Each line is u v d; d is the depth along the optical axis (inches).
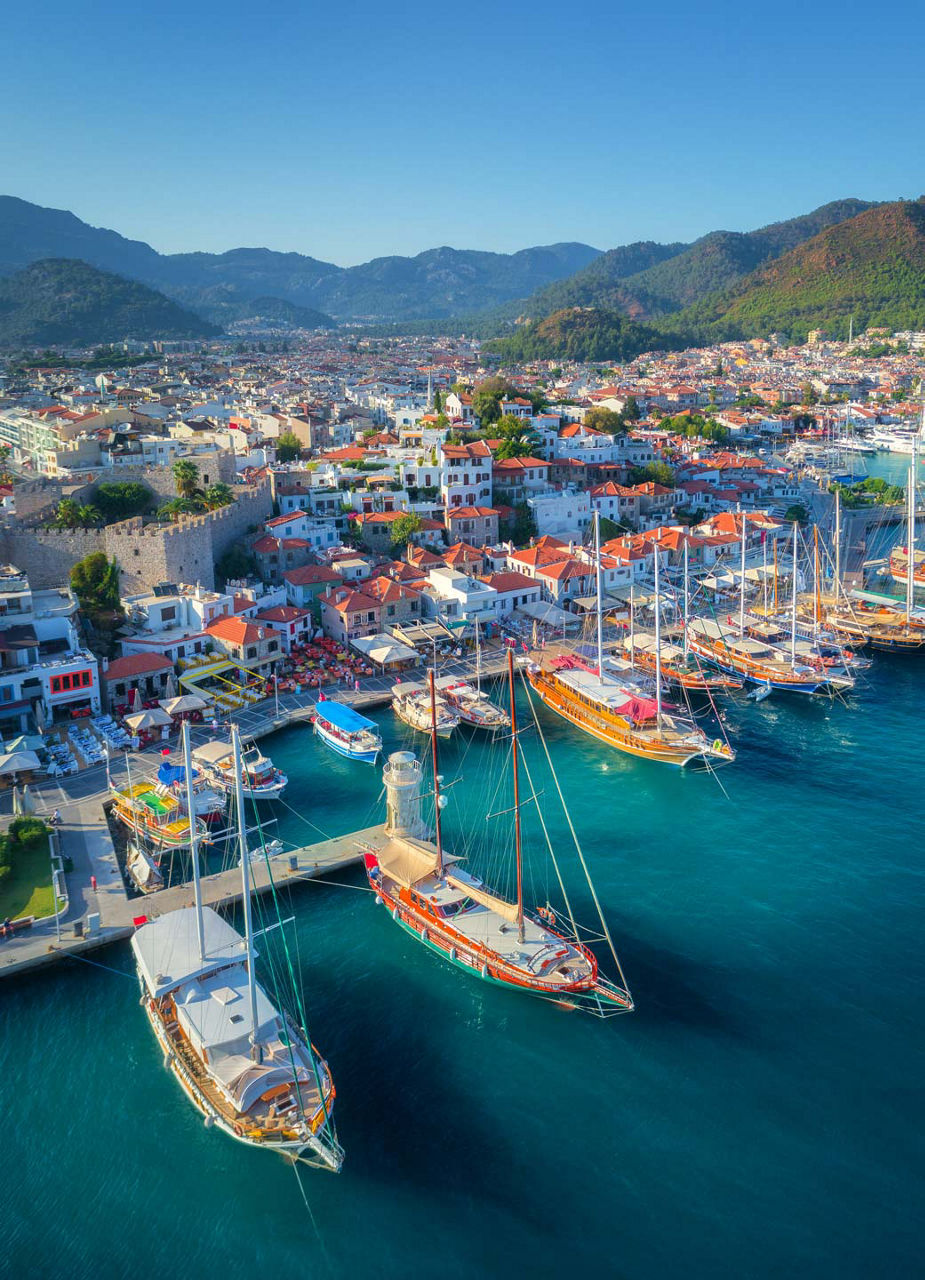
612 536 6899.6
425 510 6525.6
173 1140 2054.6
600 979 2438.5
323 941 2716.5
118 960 2615.7
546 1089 2166.6
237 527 5767.7
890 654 5324.8
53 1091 2180.1
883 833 3289.9
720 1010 2405.3
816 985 2492.6
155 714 3895.2
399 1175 1945.1
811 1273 1727.4
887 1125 2052.2
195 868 2358.5
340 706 4074.8
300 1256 1786.4
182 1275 1754.4
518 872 2527.1
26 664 3914.9
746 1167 1956.2
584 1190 1907.0
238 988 2293.3
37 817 3208.7
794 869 3058.6
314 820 3368.6
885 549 7588.6
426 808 3491.6
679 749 3826.3
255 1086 2005.4
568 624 5408.5
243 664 4421.8
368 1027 2365.9
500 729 4158.5
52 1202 1905.8
